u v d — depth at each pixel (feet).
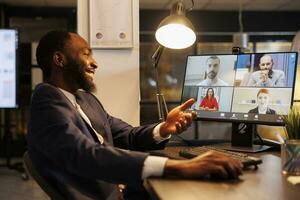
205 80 6.07
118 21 7.04
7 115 15.53
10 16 20.13
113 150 3.62
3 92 14.24
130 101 7.13
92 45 6.98
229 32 21.83
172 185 3.39
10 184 13.03
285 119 4.60
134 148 5.47
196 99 6.08
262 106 5.41
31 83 18.48
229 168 3.58
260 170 4.09
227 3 19.94
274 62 5.42
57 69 4.73
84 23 7.02
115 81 7.09
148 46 20.94
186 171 3.51
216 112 5.83
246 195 3.12
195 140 6.52
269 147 5.65
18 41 14.20
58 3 19.61
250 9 21.66
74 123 4.13
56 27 20.54
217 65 5.98
